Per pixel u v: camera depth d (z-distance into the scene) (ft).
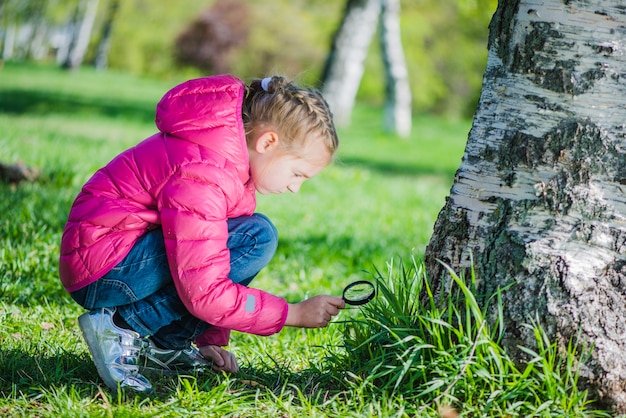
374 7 64.08
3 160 27.94
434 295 9.96
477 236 9.71
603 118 9.45
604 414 8.97
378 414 8.95
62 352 10.99
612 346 9.11
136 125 56.03
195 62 99.55
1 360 10.24
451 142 65.51
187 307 9.27
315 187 33.32
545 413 8.81
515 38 9.77
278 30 96.37
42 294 14.24
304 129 9.57
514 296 9.34
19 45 134.31
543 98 9.58
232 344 12.81
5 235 17.42
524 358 9.23
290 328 13.92
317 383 10.07
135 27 106.63
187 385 9.47
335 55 63.72
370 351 9.87
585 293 9.22
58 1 121.90
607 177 9.45
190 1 105.70
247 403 9.29
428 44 94.02
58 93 71.05
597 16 9.45
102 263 9.41
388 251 21.31
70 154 32.12
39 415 8.96
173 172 9.25
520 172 9.60
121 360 9.65
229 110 9.40
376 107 88.63
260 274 18.02
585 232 9.39
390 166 48.57
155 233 9.50
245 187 9.95
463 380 9.17
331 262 19.75
